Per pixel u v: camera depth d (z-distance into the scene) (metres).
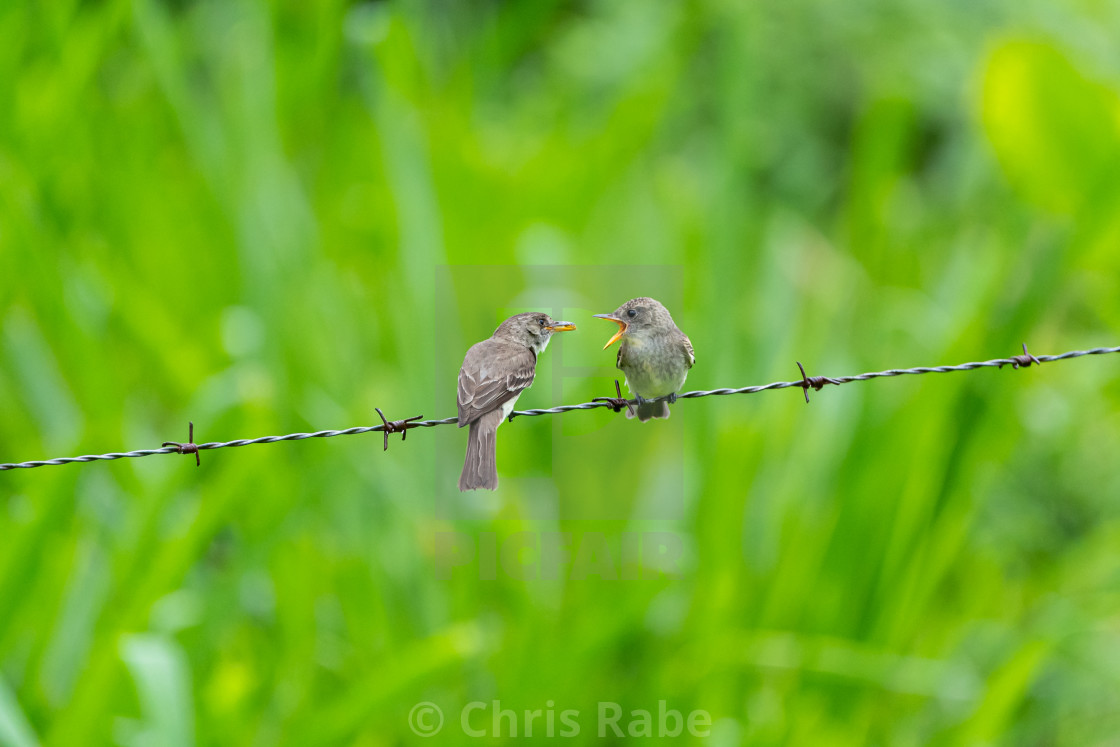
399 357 11.08
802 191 18.39
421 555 10.43
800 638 10.12
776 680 10.34
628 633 9.59
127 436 10.21
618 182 14.59
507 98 18.75
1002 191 14.45
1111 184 10.04
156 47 12.51
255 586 10.45
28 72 12.91
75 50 12.70
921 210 17.00
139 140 13.20
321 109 14.44
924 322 12.99
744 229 13.24
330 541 10.59
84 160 12.52
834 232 18.19
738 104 12.41
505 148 15.73
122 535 8.98
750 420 10.80
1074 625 11.55
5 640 8.33
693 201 14.90
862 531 10.55
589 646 9.24
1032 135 11.87
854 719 10.28
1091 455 14.02
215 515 8.44
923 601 10.76
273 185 12.07
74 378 10.91
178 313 12.27
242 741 8.88
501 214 13.51
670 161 17.70
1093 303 14.05
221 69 13.98
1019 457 13.86
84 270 11.51
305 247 12.12
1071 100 11.55
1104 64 16.14
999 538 13.59
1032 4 17.72
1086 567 12.65
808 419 11.41
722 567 9.86
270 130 12.24
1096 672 11.80
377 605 10.16
